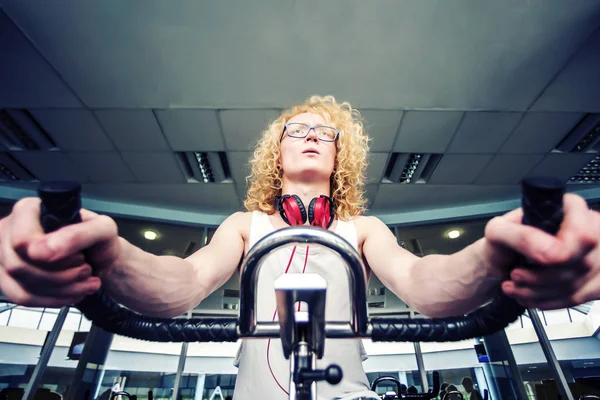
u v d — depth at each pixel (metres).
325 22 2.34
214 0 2.20
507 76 2.76
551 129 3.30
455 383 4.17
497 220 0.28
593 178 4.12
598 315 4.83
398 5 2.24
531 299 0.30
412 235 4.84
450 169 3.90
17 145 3.47
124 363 4.23
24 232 0.26
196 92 2.88
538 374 3.88
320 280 0.30
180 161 3.75
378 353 4.56
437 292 0.43
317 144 0.87
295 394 0.32
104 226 0.30
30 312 4.00
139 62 2.62
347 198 0.95
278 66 2.67
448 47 2.52
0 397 3.24
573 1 2.21
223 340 0.37
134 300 0.41
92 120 3.16
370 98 2.96
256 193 0.98
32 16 2.27
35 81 2.76
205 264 0.61
